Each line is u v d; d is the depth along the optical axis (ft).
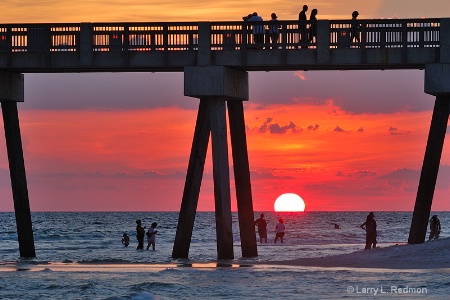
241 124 344.08
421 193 327.47
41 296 234.58
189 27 321.93
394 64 315.78
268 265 295.28
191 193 329.93
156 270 287.69
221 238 321.93
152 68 329.52
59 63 327.47
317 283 245.04
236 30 320.29
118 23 324.60
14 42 329.31
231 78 325.42
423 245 319.27
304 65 319.88
